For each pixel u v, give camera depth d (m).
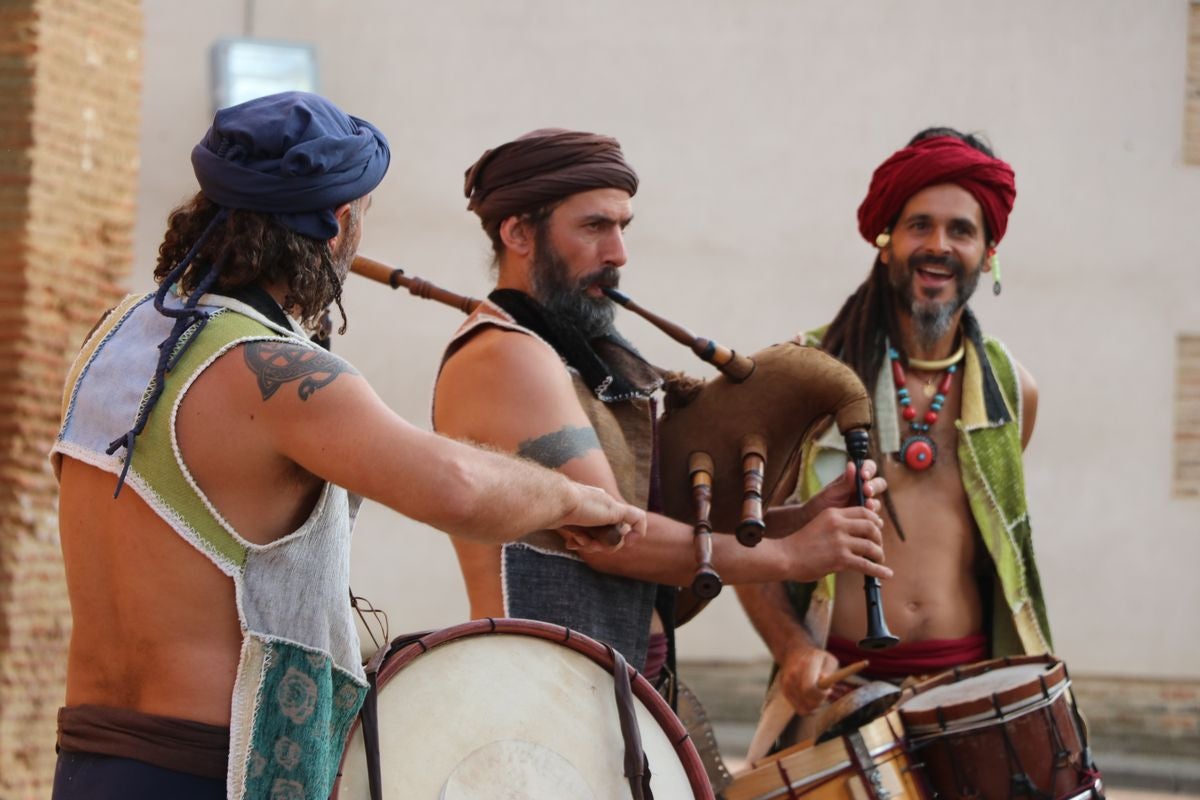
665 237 31.12
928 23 31.19
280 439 6.82
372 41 31.23
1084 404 30.70
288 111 7.21
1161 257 30.94
